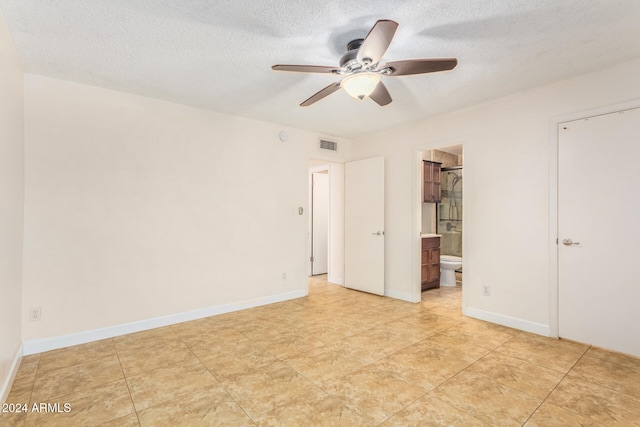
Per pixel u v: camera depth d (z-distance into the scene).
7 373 2.03
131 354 2.56
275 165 4.11
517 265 3.10
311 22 1.94
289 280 4.24
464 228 3.52
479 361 2.42
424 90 2.99
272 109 3.52
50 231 2.66
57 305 2.69
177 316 3.32
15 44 2.17
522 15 1.87
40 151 2.62
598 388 2.04
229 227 3.70
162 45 2.20
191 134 3.43
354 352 2.59
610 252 2.58
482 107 3.36
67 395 1.98
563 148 2.82
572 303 2.78
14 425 1.69
